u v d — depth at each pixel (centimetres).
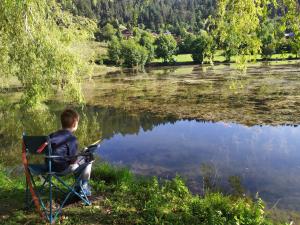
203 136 1767
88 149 589
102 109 2831
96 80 5662
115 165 1326
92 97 3603
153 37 10031
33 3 1152
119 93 3784
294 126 1844
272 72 4959
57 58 1265
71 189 580
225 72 5556
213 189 1046
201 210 633
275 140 1609
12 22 1146
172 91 3631
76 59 1333
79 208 605
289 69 5309
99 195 688
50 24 1274
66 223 548
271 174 1179
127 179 862
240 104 2578
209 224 582
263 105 2469
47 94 1353
